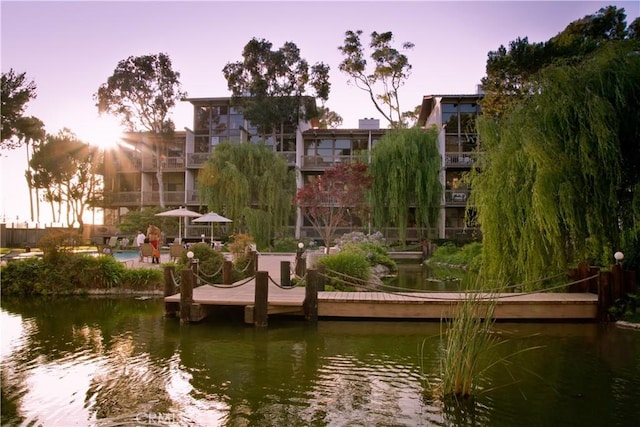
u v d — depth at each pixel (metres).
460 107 31.41
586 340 7.36
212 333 7.92
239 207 25.67
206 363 6.17
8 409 4.59
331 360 6.34
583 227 8.69
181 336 7.71
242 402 4.77
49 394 4.99
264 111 30.66
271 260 18.69
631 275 8.72
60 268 12.86
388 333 7.94
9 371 5.79
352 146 33.41
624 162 8.73
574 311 8.75
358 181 21.44
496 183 9.55
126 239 24.95
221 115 33.66
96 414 4.45
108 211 35.12
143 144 33.62
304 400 4.83
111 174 33.97
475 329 5.03
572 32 19.91
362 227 29.23
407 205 27.09
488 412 4.53
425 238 27.36
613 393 5.04
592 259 10.19
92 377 5.56
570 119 8.73
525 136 8.84
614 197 8.38
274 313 8.98
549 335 7.71
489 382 5.41
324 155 33.09
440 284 14.12
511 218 9.30
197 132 33.62
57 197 40.81
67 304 11.16
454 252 23.41
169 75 31.92
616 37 18.53
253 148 27.27
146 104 31.72
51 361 6.21
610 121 8.30
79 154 38.84
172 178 34.69
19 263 13.10
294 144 33.22
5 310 10.27
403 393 5.04
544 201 8.52
